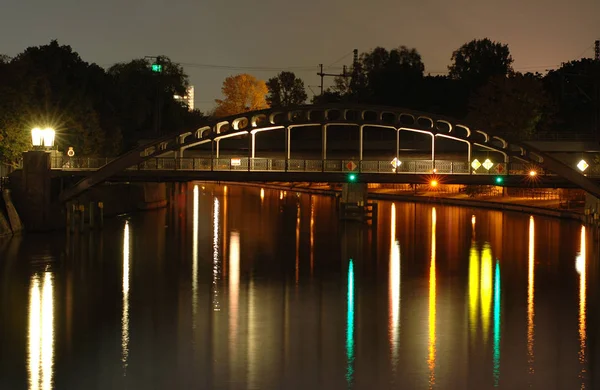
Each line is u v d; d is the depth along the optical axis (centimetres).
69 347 3991
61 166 7369
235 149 9931
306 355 3903
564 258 6550
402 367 3756
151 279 5528
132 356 3872
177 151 7450
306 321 4488
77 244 6862
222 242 7325
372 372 3691
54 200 7431
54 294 5047
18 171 7181
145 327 4334
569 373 3694
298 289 5288
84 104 9150
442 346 4059
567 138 9925
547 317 4609
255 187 16288
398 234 7956
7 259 6069
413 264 6238
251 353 3931
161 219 9100
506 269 6044
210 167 7494
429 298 5053
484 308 4797
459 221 9106
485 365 3784
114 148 9806
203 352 3934
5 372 3656
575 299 5053
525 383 3578
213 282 5469
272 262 6275
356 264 6216
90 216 7750
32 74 8444
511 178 7394
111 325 4369
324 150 7550
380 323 4456
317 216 9788
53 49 9600
